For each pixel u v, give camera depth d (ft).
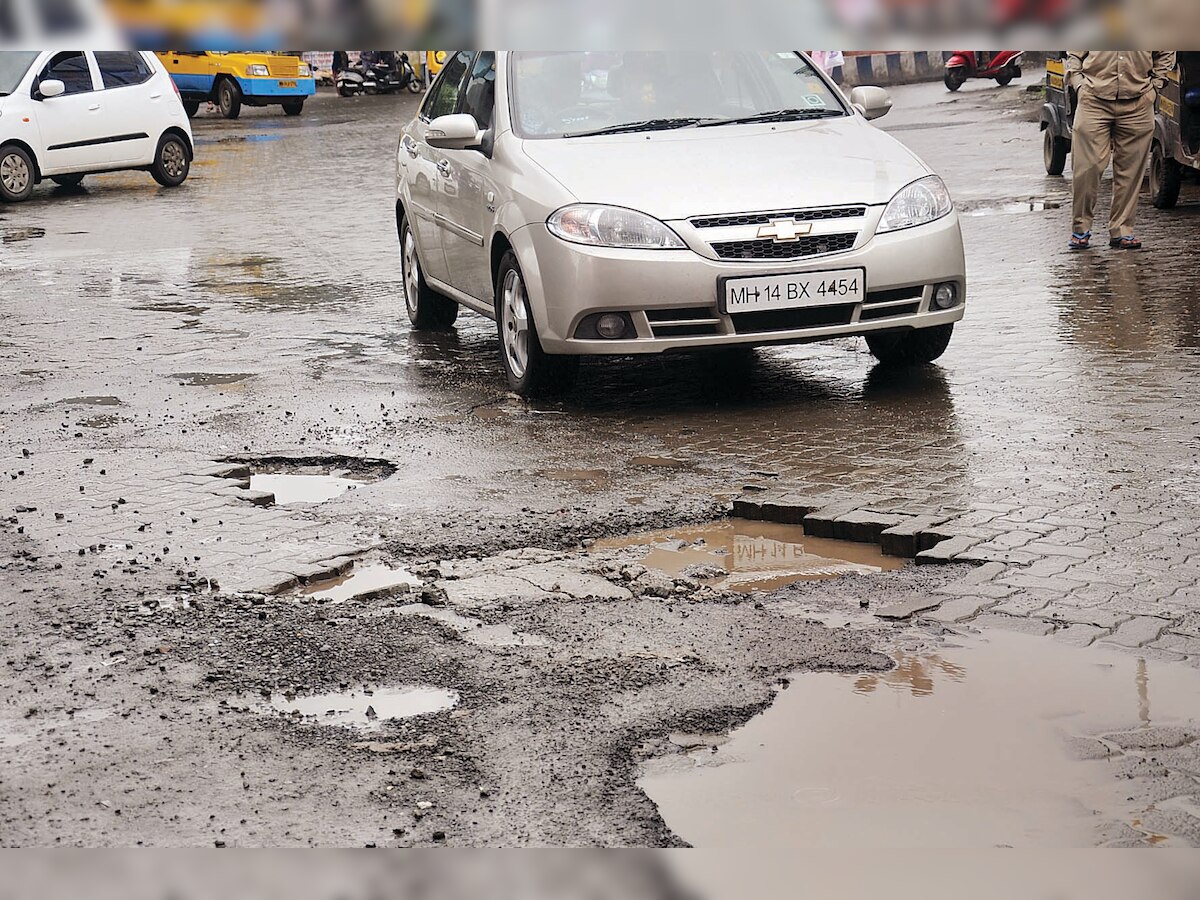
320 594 15.92
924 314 24.97
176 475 21.12
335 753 11.79
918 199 24.95
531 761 11.53
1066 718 11.97
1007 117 86.02
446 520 18.44
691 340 23.85
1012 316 31.45
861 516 17.74
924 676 12.95
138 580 16.33
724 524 18.39
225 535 18.03
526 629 14.47
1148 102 38.60
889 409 23.82
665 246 23.71
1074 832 10.14
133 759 11.76
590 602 15.23
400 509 19.03
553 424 23.88
